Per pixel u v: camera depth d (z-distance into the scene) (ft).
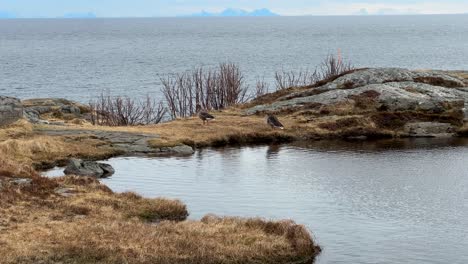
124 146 172.65
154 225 95.35
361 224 103.86
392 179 139.23
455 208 114.52
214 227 93.66
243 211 111.86
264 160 162.09
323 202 118.62
